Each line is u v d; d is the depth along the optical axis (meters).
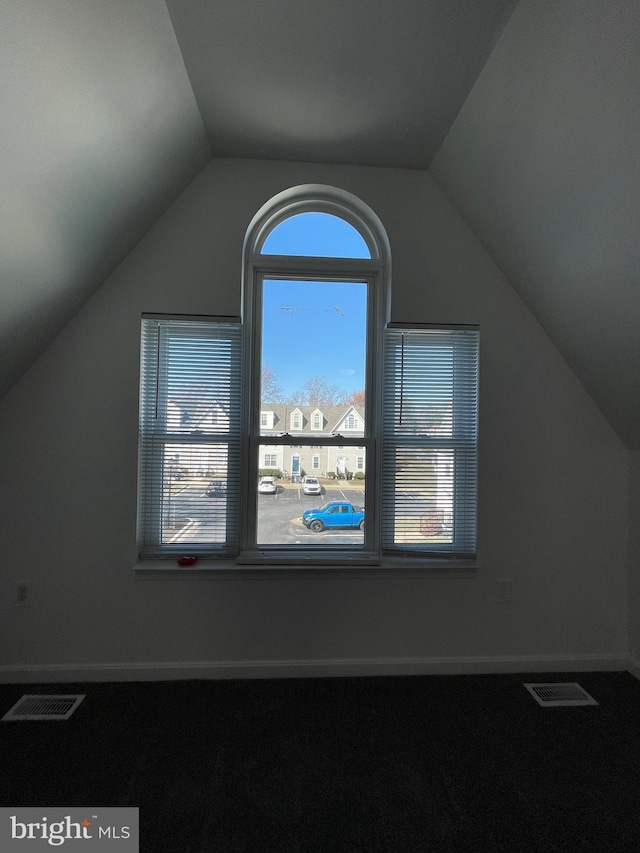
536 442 2.33
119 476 2.17
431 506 2.37
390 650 2.26
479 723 1.86
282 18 1.48
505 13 1.44
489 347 2.33
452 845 1.31
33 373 2.13
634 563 2.30
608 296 1.81
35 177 1.43
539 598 2.32
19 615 2.12
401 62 1.66
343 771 1.58
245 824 1.37
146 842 1.31
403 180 2.33
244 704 1.97
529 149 1.69
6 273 1.58
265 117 1.96
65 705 1.95
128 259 2.19
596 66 1.29
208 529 2.31
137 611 2.16
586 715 1.93
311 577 2.23
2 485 2.11
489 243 2.27
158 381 2.27
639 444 2.27
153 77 1.57
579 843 1.33
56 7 1.13
